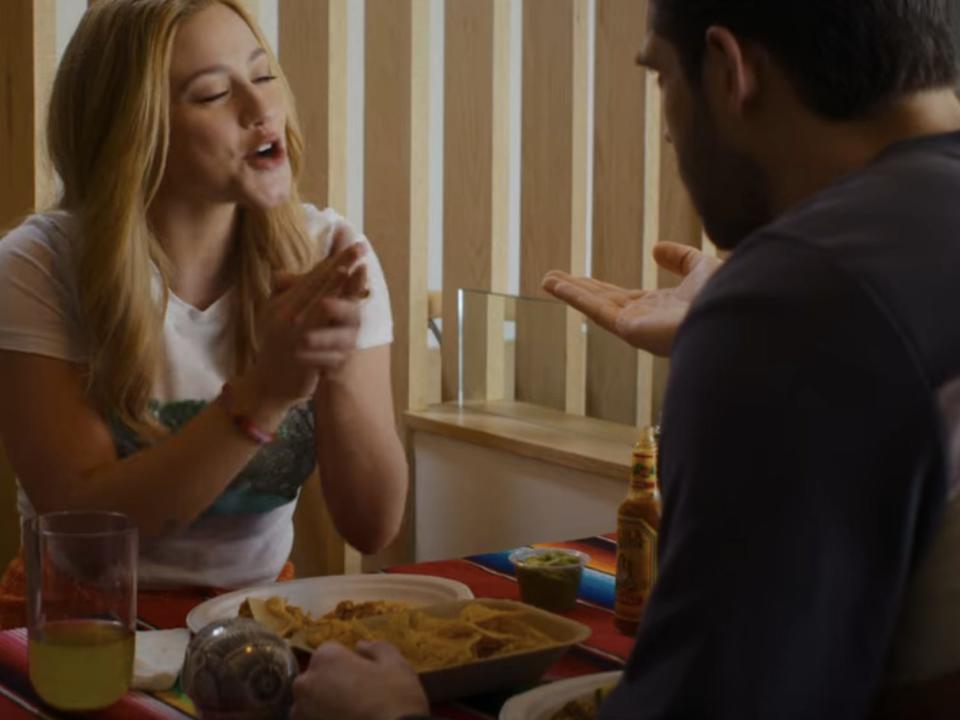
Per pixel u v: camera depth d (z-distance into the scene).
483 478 2.86
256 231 1.80
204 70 1.67
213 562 1.76
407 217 2.96
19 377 1.69
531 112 3.09
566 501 2.68
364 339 1.89
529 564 1.50
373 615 1.38
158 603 1.56
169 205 1.75
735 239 0.95
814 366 0.75
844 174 0.88
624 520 1.42
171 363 1.75
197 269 1.78
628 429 2.66
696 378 0.79
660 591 0.79
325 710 1.08
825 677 0.76
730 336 0.78
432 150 4.57
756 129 0.90
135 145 1.66
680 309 1.23
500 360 2.93
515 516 2.80
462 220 3.07
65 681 1.18
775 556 0.74
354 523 1.89
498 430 2.82
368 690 1.07
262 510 1.78
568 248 3.04
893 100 0.87
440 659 1.23
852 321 0.76
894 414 0.75
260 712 1.14
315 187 2.87
